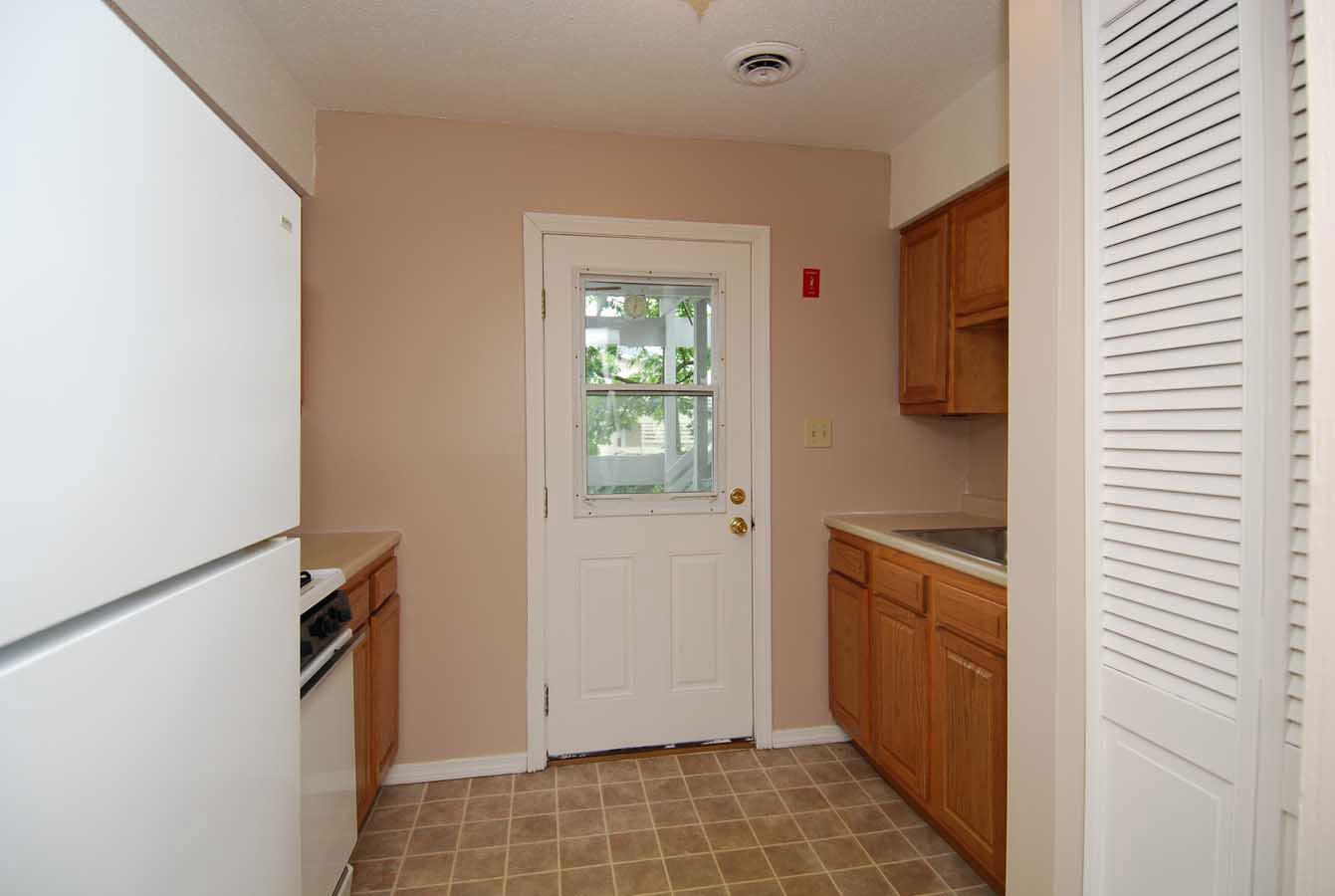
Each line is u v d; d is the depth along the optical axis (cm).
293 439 98
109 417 57
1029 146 129
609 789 227
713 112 232
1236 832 100
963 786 180
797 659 262
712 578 257
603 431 251
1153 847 115
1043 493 126
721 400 256
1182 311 108
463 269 236
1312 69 77
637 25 181
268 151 190
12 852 46
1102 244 122
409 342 233
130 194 59
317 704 135
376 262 231
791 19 179
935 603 194
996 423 257
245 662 81
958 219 231
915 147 249
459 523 236
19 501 47
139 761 60
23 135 48
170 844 64
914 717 204
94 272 55
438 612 235
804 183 261
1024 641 132
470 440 237
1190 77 105
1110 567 122
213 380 74
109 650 56
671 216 250
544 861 187
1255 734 98
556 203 242
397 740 229
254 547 93
